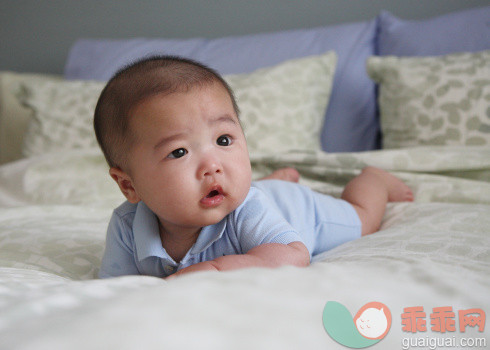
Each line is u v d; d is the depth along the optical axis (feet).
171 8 9.11
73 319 1.14
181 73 2.83
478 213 3.29
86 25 9.59
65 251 3.41
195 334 1.03
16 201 5.57
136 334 1.01
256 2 8.64
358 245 2.97
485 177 4.50
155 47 8.02
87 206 4.91
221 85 2.88
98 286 1.60
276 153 5.31
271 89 6.29
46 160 5.86
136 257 3.08
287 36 7.54
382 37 6.98
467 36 6.22
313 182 5.05
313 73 6.56
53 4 9.67
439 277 1.59
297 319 1.18
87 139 6.52
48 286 1.74
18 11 9.85
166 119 2.64
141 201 3.11
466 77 5.34
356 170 4.83
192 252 2.87
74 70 8.18
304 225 3.48
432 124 5.34
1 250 3.42
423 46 6.43
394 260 2.27
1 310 1.36
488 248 2.50
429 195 4.28
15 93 7.38
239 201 2.71
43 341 1.01
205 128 2.64
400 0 7.80
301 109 6.27
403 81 5.68
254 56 7.44
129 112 2.78
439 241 2.69
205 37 8.99
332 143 6.68
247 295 1.26
